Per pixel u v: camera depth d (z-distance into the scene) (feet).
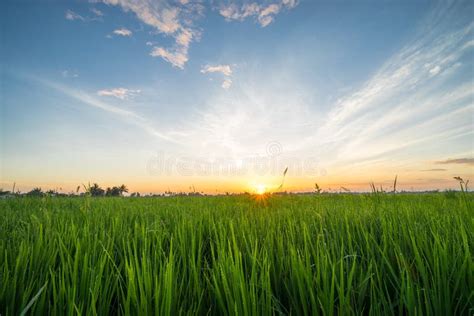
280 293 6.27
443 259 6.01
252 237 8.98
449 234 8.30
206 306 5.88
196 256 8.75
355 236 9.42
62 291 5.38
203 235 11.17
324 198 30.14
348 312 4.70
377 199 20.29
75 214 16.43
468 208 13.15
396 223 10.16
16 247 8.44
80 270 6.91
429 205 17.12
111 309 5.98
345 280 6.43
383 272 6.50
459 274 5.31
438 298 5.07
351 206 17.47
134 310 5.16
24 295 5.27
